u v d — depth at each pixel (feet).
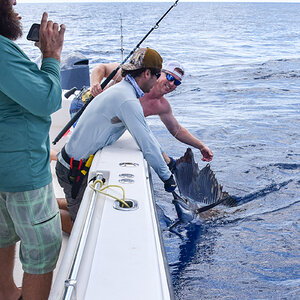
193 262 8.92
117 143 7.02
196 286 8.11
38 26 4.74
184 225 10.36
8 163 4.46
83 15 242.17
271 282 8.38
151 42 79.51
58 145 11.41
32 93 4.13
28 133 4.47
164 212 11.07
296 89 35.09
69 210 7.12
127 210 4.42
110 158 6.21
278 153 17.66
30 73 4.17
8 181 4.52
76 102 10.05
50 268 4.93
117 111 6.43
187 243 9.60
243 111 26.30
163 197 12.10
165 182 6.86
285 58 60.39
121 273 3.32
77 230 4.21
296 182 14.25
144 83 6.70
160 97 10.71
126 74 6.72
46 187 4.76
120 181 5.28
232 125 22.58
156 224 4.30
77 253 3.44
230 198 11.73
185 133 11.12
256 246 9.68
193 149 17.58
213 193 10.85
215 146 18.72
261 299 7.78
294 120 23.79
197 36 105.19
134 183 5.22
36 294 4.87
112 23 151.94
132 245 3.73
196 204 10.67
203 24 177.06
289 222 11.06
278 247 9.70
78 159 6.75
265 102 29.48
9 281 5.40
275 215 11.49
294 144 19.11
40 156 4.64
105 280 3.23
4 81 4.04
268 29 155.43
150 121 22.15
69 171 6.88
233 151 17.94
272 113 25.82
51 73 4.42
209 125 22.67
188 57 60.03
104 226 4.07
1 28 4.27
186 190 10.48
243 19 247.50
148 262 3.49
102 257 3.53
